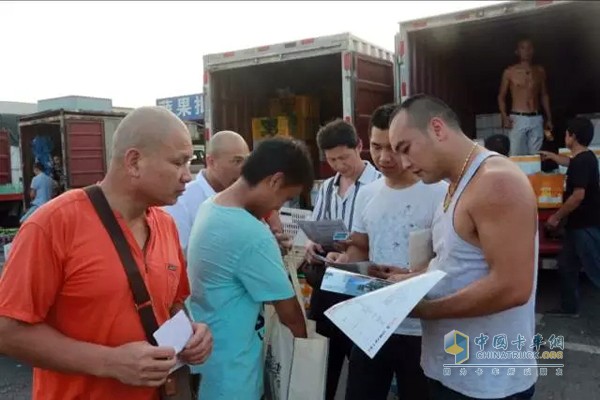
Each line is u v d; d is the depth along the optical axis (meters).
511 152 7.88
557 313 5.29
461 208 1.74
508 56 9.03
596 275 5.03
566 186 5.03
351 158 3.33
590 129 4.93
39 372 1.64
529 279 1.62
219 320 2.04
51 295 1.51
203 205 2.19
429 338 1.95
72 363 1.48
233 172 3.19
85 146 12.80
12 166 15.04
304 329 2.15
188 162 1.67
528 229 1.62
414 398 2.53
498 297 1.63
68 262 1.52
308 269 3.01
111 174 1.63
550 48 8.94
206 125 7.96
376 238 2.73
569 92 9.54
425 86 7.49
